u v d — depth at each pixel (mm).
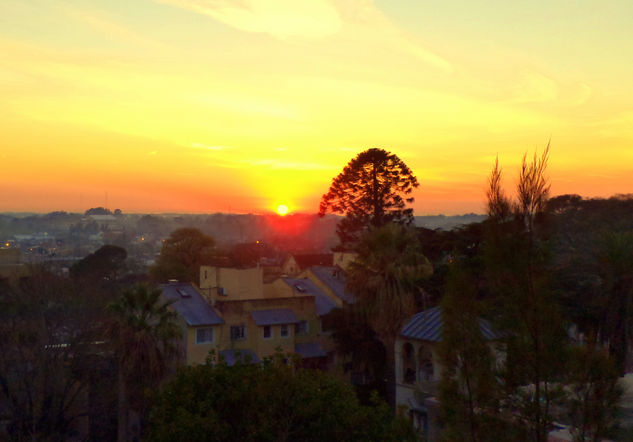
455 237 45812
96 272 71062
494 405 11773
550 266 11688
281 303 47875
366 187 64500
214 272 52500
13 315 36656
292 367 19766
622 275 15086
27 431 36062
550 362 11273
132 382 32625
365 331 41219
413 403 27250
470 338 12203
